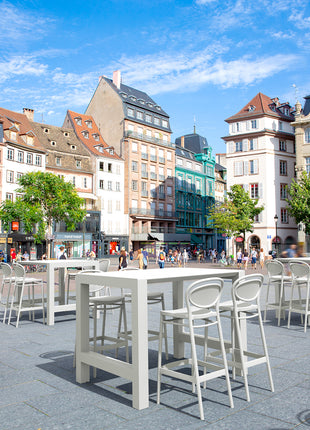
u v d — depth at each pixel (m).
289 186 53.06
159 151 68.88
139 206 64.06
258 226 51.50
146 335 4.08
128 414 3.83
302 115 48.66
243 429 3.47
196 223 76.44
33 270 30.31
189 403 4.11
